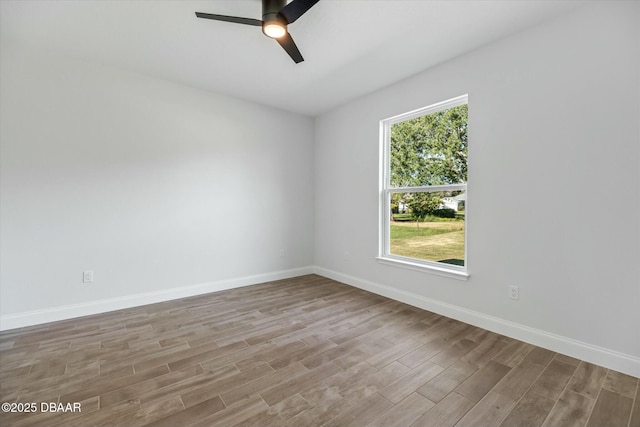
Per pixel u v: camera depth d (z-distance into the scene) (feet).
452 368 6.37
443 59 9.11
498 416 4.93
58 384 5.75
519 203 7.65
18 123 8.34
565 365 6.45
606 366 6.32
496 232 8.11
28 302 8.50
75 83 9.13
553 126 7.06
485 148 8.32
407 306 10.26
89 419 4.83
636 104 5.97
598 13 6.40
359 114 12.48
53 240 8.84
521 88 7.57
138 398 5.36
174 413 4.98
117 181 9.87
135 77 10.14
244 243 12.87
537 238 7.35
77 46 8.48
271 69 9.86
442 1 6.50
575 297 6.77
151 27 7.56
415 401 5.31
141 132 10.30
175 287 11.08
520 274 7.65
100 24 7.42
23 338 7.70
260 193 13.34
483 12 6.86
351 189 12.97
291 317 9.25
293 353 7.02
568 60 6.82
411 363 6.57
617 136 6.19
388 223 11.71
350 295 11.52
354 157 12.78
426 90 9.83
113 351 7.07
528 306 7.52
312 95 12.17
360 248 12.56
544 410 5.06
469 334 8.02
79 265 9.24
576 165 6.72
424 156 10.42
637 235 5.98
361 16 7.02
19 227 8.38
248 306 10.26
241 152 12.70
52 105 8.79
